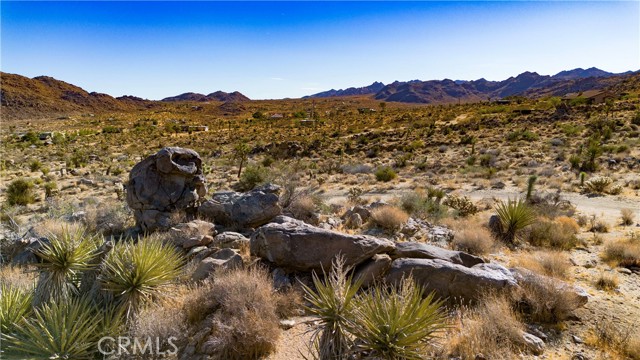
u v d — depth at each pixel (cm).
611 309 621
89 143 7894
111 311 505
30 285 657
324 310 468
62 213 1694
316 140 6206
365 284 670
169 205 1098
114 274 542
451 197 1670
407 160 4147
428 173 3167
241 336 501
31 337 440
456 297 634
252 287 589
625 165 2772
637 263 845
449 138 5631
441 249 766
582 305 615
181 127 10962
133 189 1106
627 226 1273
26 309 518
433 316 450
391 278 664
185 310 573
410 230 1105
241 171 3822
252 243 777
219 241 863
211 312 577
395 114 11450
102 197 2527
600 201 1819
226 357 488
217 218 1111
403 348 418
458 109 11000
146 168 1112
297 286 683
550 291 594
